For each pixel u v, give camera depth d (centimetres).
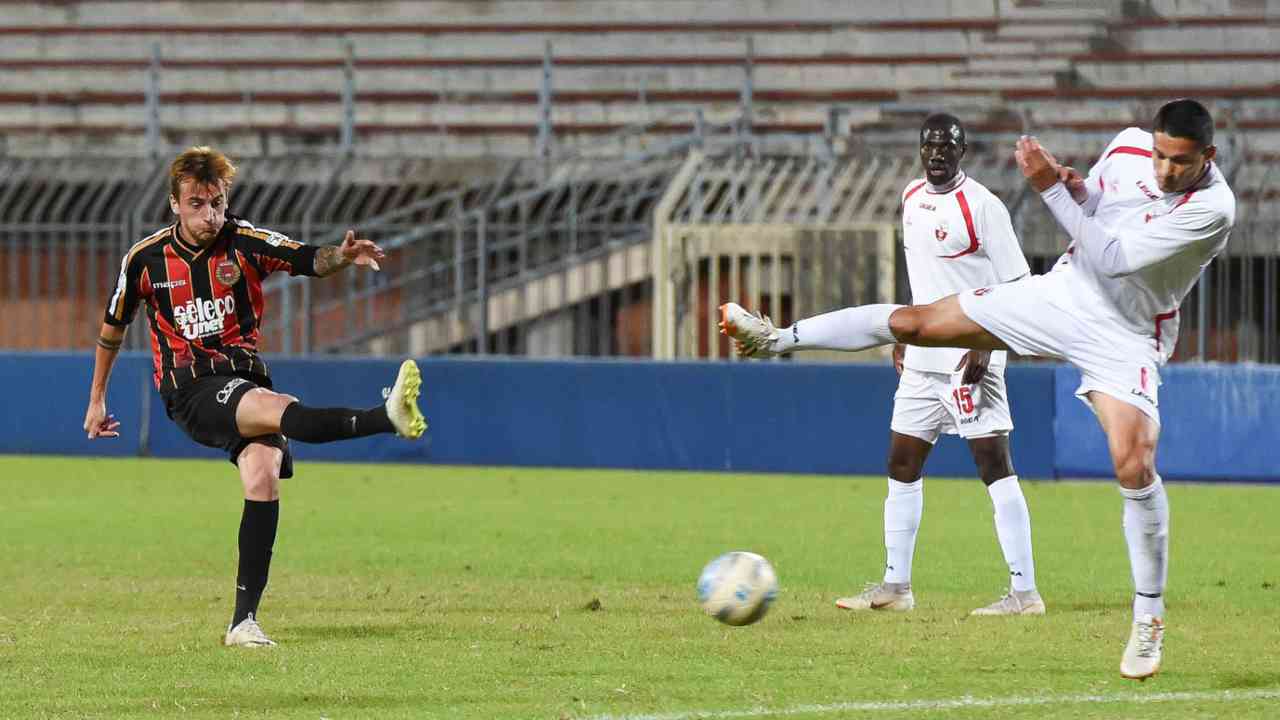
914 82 9275
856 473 6081
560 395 6328
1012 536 2912
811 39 9631
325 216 7719
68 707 2070
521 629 2714
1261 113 8619
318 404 6500
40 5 10450
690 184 7225
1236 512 4878
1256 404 5806
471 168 7944
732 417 6184
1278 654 2475
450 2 10200
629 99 9212
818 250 6750
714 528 4422
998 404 2928
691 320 6881
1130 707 2069
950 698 2127
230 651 2480
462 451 6431
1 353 6738
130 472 6100
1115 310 2302
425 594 3188
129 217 7325
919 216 2988
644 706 2073
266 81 9806
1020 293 2373
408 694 2155
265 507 2541
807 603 3064
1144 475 2233
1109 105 8388
